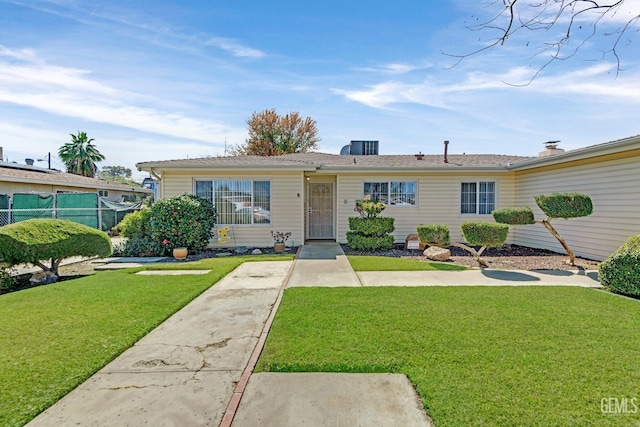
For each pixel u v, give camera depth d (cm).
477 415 224
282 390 259
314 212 1294
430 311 433
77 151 2775
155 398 250
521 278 641
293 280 634
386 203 1177
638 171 711
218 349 334
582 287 560
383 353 314
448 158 1320
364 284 596
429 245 1023
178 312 448
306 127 3136
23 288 636
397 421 221
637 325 379
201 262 823
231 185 1100
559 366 286
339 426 218
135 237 1012
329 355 311
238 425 220
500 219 788
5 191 1350
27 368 290
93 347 333
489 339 342
